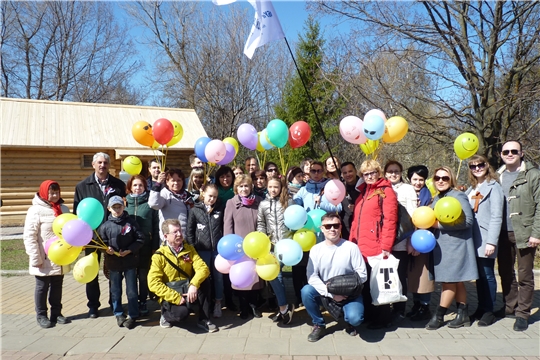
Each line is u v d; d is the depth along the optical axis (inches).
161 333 180.7
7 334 180.9
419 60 417.4
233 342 169.3
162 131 208.4
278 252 165.8
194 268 184.9
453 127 388.2
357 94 435.5
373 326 180.9
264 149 238.1
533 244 169.8
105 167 208.1
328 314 203.5
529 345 161.5
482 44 375.6
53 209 189.6
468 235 176.1
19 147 532.1
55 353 160.7
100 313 209.0
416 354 154.8
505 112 382.9
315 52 806.5
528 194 174.4
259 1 185.3
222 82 1035.3
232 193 217.9
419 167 194.1
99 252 214.4
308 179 230.8
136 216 203.5
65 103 636.7
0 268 310.0
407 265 187.8
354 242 183.5
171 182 203.9
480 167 182.5
